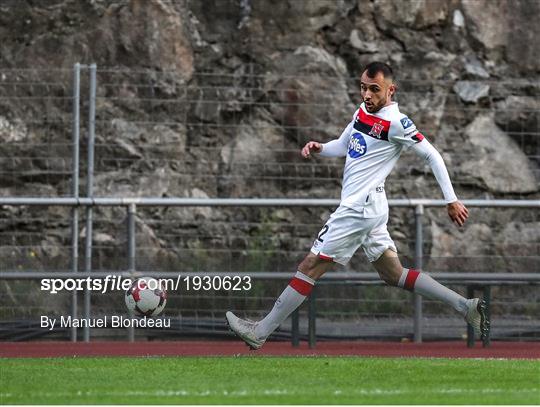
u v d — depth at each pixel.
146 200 36.91
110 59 49.03
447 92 50.16
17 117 46.12
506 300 38.19
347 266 40.16
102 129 46.66
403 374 23.92
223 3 51.19
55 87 46.72
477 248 45.47
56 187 45.81
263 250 42.47
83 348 33.34
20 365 25.67
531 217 45.69
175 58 49.34
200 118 48.25
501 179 48.78
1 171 45.44
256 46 50.47
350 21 51.38
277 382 22.33
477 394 20.59
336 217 27.66
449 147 49.00
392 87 27.69
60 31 49.22
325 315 37.31
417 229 37.25
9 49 48.59
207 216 45.97
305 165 46.38
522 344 36.47
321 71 50.16
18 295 36.34
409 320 37.34
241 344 35.34
